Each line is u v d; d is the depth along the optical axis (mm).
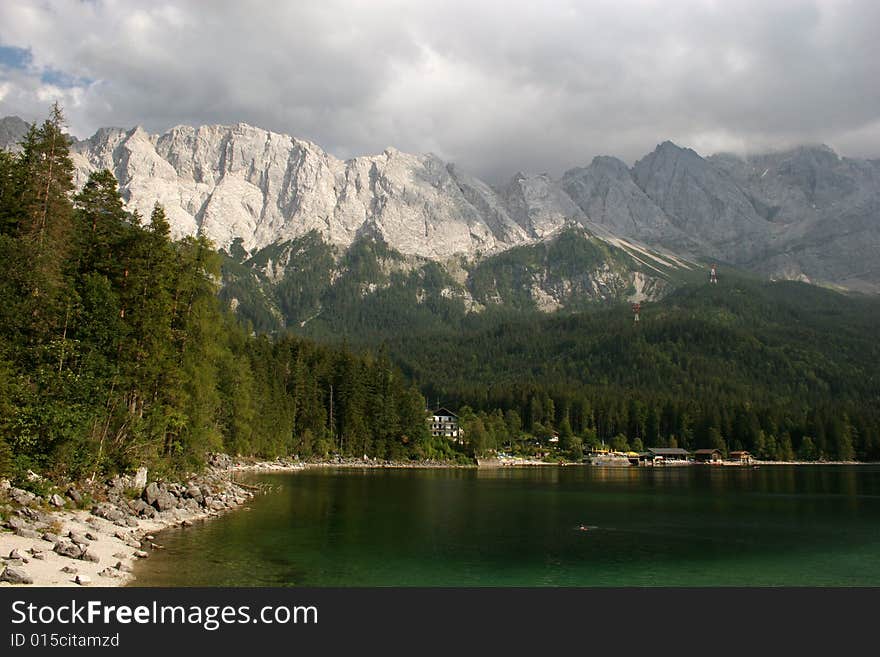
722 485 138000
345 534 58312
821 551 57969
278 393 163125
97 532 46312
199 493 69062
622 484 137500
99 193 67688
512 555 52562
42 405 52750
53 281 57531
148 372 65562
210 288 78312
